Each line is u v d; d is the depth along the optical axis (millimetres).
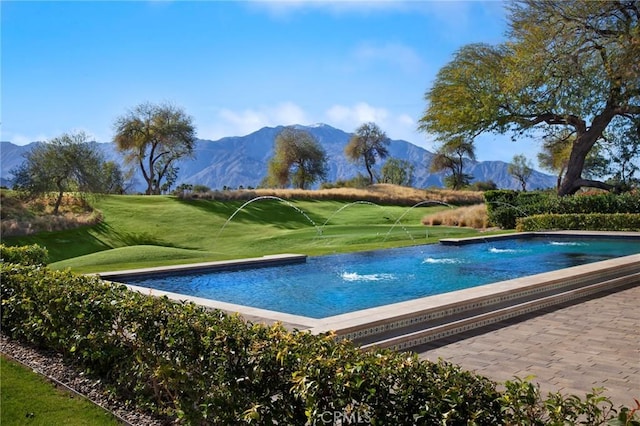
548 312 7188
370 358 2986
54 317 5254
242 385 3307
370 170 70375
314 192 37875
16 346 5785
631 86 23344
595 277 8906
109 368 4664
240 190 36844
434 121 30125
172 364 3805
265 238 23688
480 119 27234
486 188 62344
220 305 6719
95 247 23531
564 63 23953
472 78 27984
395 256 13641
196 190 36656
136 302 4473
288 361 3088
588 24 23328
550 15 24234
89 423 3934
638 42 21578
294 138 58281
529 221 20438
